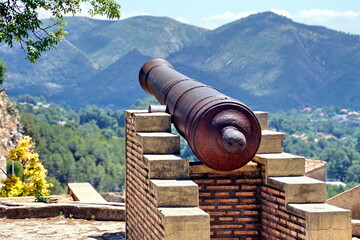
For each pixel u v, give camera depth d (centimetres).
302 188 1173
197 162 1318
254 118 1203
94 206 2011
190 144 1231
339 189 17062
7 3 2580
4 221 1970
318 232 1080
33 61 2588
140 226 1380
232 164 1210
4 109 7450
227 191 1309
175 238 1057
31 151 2988
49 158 17550
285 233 1193
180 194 1139
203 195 1305
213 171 1301
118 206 2058
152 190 1200
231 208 1310
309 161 3244
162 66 1638
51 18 2694
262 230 1302
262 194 1302
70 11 2705
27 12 2589
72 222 1956
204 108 1200
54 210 2034
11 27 2545
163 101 1464
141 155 1332
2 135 7212
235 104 1200
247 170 1307
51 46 2625
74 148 19712
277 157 1280
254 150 1209
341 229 1085
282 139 1341
